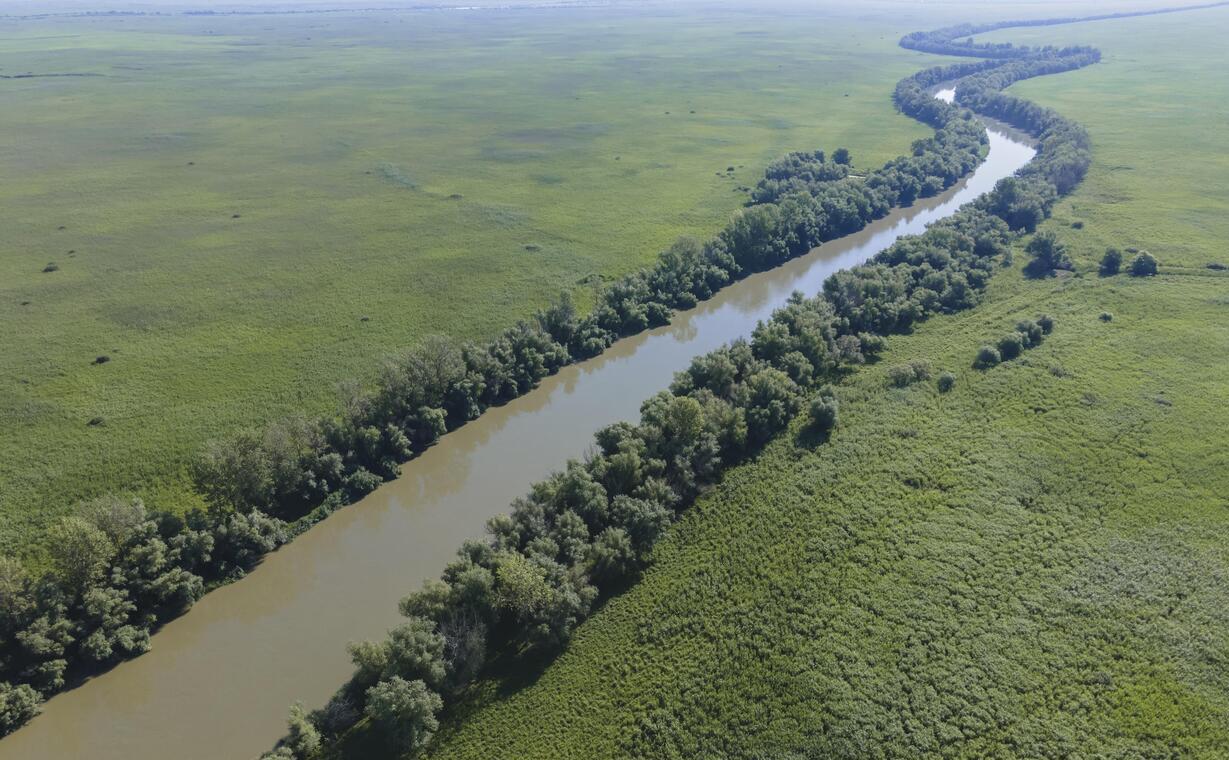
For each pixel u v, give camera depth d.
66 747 58.44
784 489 80.75
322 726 57.88
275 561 75.56
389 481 86.50
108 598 64.31
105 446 88.94
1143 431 86.38
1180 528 72.19
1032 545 71.00
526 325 109.69
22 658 61.84
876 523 74.94
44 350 109.19
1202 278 124.06
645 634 64.88
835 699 57.75
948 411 92.62
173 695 62.38
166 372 104.19
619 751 55.91
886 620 64.06
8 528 76.69
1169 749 53.16
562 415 100.06
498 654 64.06
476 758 56.00
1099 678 58.16
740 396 92.12
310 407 97.19
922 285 122.38
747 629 64.31
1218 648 59.97
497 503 84.56
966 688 58.06
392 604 71.44
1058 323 112.19
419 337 113.81
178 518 73.19
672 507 78.56
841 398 96.75
